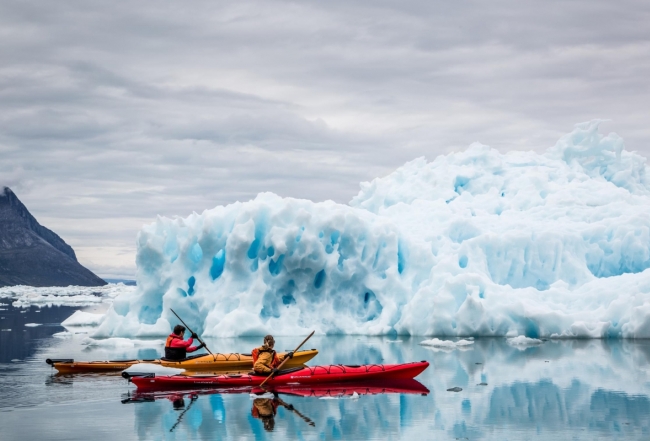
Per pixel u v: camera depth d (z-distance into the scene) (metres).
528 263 30.81
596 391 16.31
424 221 33.66
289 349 24.50
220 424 13.58
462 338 27.52
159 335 29.62
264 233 30.64
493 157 39.25
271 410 14.79
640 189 38.38
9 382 18.41
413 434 12.77
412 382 17.91
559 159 39.84
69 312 50.72
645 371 18.95
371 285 30.06
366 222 30.66
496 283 30.45
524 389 16.72
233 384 17.56
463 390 16.73
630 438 12.33
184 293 30.88
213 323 28.84
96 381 18.52
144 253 30.91
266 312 29.97
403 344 25.92
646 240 31.05
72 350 25.22
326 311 29.97
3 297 82.56
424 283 29.91
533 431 12.88
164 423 13.66
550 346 24.52
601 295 27.48
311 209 31.16
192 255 31.72
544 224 32.69
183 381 17.36
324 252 29.95
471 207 35.47
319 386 17.55
